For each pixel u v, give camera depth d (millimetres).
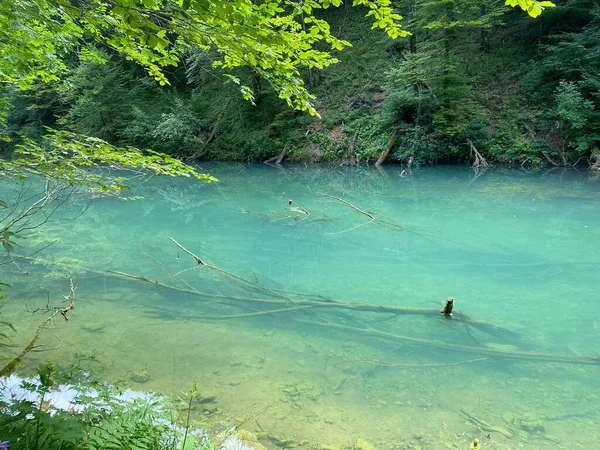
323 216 10570
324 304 5418
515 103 18578
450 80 17875
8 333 4812
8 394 3176
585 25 17562
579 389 3799
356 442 3072
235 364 4246
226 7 1954
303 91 3238
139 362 4238
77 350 4453
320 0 2469
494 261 7254
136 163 3863
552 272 6711
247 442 2967
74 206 12539
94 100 22359
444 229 9258
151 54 3295
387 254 7809
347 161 20750
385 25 2545
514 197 12188
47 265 7336
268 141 22656
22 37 3941
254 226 10125
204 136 23953
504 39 21156
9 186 14734
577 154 16422
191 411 3395
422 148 18609
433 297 5859
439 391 3793
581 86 15953
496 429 3242
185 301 5891
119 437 1863
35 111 24219
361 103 22234
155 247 8531
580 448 3029
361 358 4383
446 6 16750
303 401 3609
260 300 5656
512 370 4137
